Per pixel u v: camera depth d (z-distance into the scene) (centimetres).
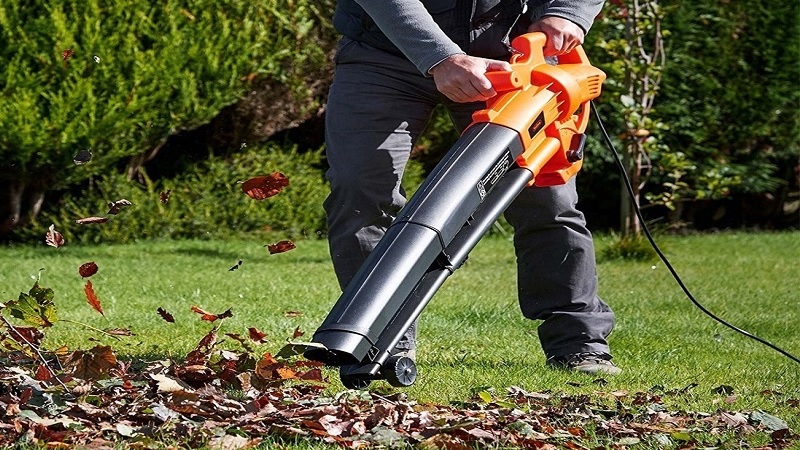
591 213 1334
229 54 1019
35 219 1034
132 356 420
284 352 265
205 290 681
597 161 1245
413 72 370
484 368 412
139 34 967
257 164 1120
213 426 282
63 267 809
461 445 271
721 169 1243
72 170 995
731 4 1231
